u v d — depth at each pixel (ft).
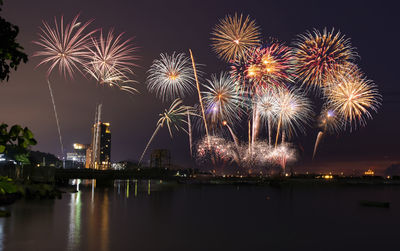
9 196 202.28
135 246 103.09
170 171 615.57
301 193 485.15
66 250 93.66
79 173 415.64
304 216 201.26
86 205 220.43
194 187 617.21
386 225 165.78
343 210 241.96
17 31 47.96
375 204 282.15
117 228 134.00
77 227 130.21
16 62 48.34
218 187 637.71
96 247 99.40
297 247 111.65
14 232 114.93
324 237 130.31
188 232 131.95
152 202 273.13
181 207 243.19
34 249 93.45
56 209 184.55
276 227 153.38
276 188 638.12
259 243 115.75
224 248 106.32
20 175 266.16
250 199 343.46
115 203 248.52
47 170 270.05
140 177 469.57
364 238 129.70
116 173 440.04
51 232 117.60
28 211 169.48
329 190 602.03
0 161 271.49
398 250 109.81
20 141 44.50
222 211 221.25
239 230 141.28
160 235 123.03
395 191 596.29
